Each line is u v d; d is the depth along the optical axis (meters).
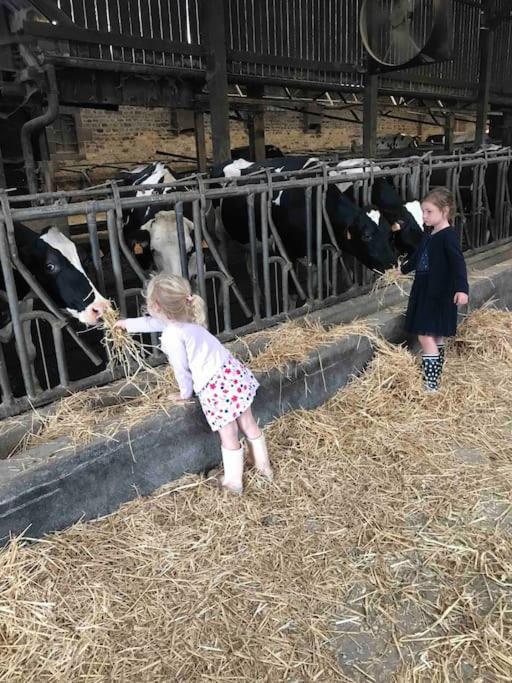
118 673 1.78
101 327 2.88
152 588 2.08
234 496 2.56
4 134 5.25
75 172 12.22
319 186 3.80
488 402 3.34
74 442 2.38
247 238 5.26
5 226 2.51
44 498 2.23
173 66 5.62
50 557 2.15
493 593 2.07
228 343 3.34
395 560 2.24
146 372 2.99
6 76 5.05
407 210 4.53
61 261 2.96
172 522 2.42
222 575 2.14
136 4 5.25
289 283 4.91
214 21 5.61
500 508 2.51
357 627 1.96
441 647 1.87
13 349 4.53
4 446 2.45
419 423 3.13
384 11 6.82
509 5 9.56
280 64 6.67
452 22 9.22
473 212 5.56
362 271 4.65
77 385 2.79
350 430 3.06
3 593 1.99
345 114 17.62
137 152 13.87
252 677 1.78
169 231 4.32
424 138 19.69
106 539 2.30
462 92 9.99
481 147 6.36
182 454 2.69
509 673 1.77
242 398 2.51
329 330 3.59
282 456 2.86
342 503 2.54
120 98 5.55
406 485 2.65
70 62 4.88
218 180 3.20
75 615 1.96
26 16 4.59
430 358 3.37
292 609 2.02
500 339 3.98
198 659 1.83
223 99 5.84
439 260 3.27
